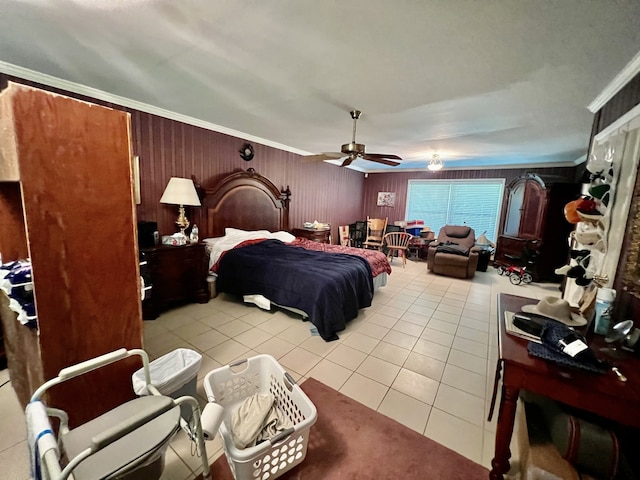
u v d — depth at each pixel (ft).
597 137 7.66
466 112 9.34
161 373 5.09
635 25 4.66
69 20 5.05
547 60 5.95
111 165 4.22
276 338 8.43
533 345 4.01
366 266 11.03
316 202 19.99
